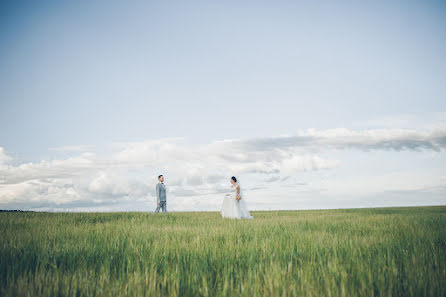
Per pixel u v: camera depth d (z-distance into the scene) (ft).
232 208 40.96
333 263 12.50
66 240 18.90
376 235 20.99
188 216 42.09
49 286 10.10
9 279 10.82
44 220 32.55
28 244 16.94
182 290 10.27
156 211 47.19
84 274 11.78
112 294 9.60
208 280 11.41
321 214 46.29
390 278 10.54
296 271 12.03
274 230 23.47
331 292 9.64
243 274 11.95
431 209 56.34
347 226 27.04
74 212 43.65
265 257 14.23
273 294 9.27
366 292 9.89
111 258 13.99
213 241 18.12
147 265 12.64
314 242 17.40
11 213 39.22
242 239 19.45
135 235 21.11
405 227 24.95
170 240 18.61
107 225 28.71
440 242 17.97
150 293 9.57
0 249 15.55
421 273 10.91
